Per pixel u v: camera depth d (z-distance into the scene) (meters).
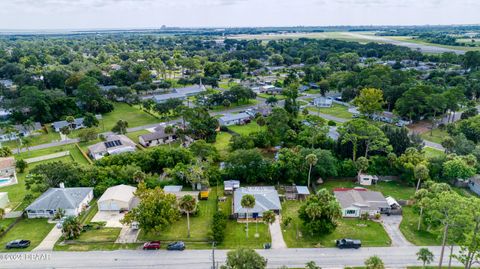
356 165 84.25
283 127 106.00
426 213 62.50
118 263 56.06
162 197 63.97
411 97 129.62
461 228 48.81
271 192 74.69
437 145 108.38
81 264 55.75
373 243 60.91
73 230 61.38
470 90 159.62
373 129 86.06
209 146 96.25
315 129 103.44
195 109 117.94
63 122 132.38
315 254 58.12
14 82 191.12
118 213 71.38
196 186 81.06
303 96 183.62
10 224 66.75
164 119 141.75
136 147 109.94
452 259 56.41
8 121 133.25
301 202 75.31
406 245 60.41
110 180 80.81
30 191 80.69
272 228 65.69
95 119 132.25
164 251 59.16
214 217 65.00
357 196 73.00
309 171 81.00
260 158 84.06
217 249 59.62
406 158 83.81
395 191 80.50
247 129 129.00
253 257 47.59
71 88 182.25
